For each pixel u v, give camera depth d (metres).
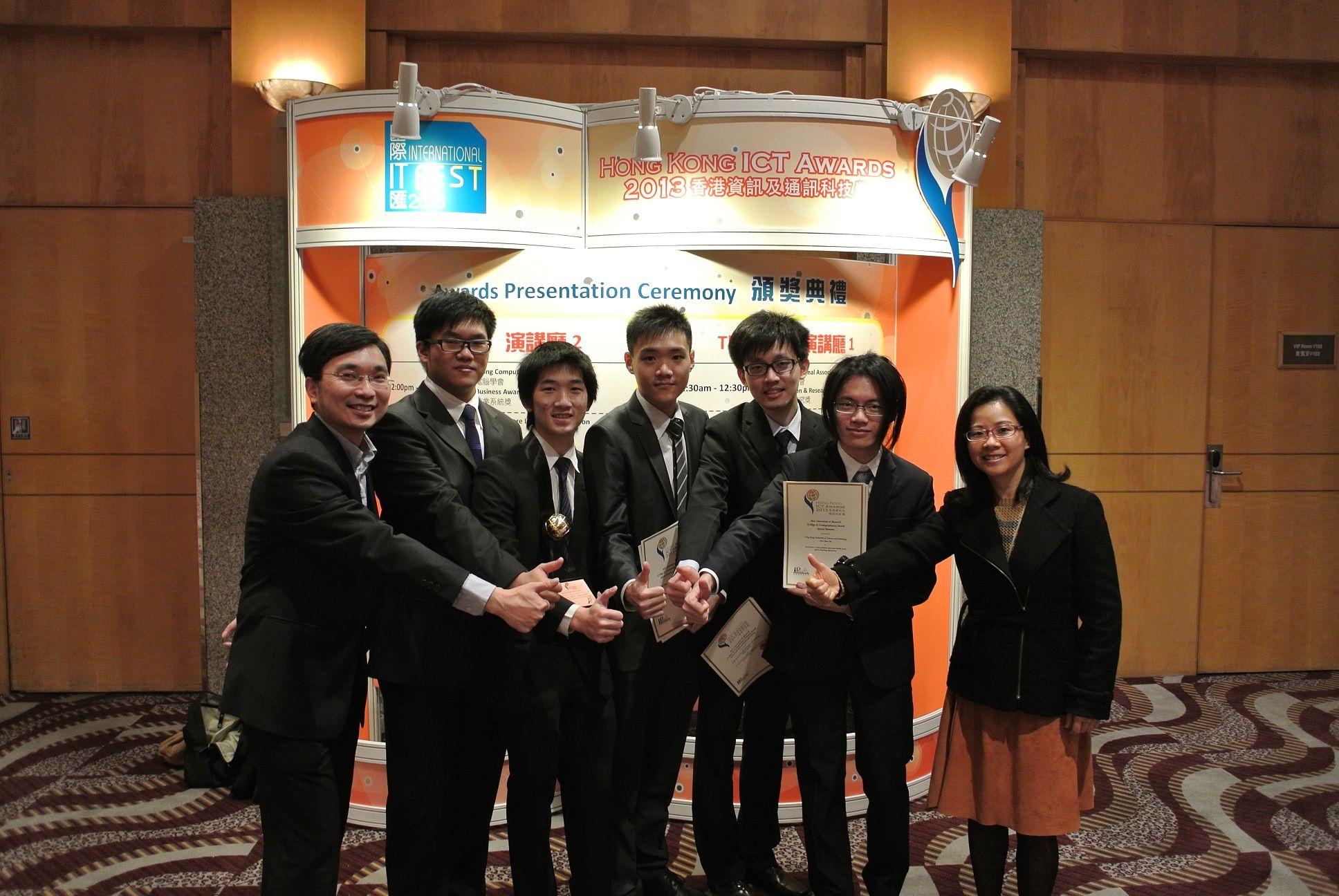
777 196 2.91
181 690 4.34
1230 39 4.36
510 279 2.98
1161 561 4.62
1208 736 3.81
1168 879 2.64
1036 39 4.25
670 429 2.52
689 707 2.49
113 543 4.28
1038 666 2.13
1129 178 4.46
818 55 4.14
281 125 3.80
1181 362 4.56
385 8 3.94
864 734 2.30
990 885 2.31
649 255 2.99
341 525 1.88
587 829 2.26
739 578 2.50
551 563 2.06
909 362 3.14
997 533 2.18
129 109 4.11
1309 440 4.66
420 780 2.13
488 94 2.87
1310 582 4.70
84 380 4.23
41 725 3.93
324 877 1.93
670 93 4.11
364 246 3.01
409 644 2.11
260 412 3.84
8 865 2.73
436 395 2.34
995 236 3.95
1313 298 4.62
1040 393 4.03
